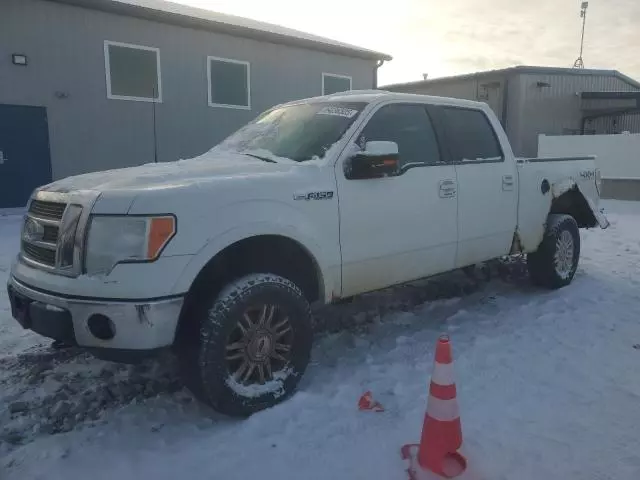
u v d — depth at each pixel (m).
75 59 12.15
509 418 3.06
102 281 2.78
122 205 2.82
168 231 2.82
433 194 4.25
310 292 3.75
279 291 3.23
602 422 3.02
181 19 13.36
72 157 12.40
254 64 15.27
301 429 3.00
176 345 3.13
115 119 12.91
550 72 20.94
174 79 13.79
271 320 3.24
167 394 3.50
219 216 3.01
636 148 14.35
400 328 4.66
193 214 2.92
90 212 2.86
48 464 2.73
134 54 13.05
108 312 2.76
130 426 3.11
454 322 4.76
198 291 3.14
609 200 14.39
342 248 3.67
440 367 2.56
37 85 11.73
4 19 11.16
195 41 14.02
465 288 5.86
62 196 3.10
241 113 15.18
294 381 3.35
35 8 11.49
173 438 2.97
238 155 4.10
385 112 4.13
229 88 14.91
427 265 4.30
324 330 4.64
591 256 7.39
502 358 3.92
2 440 2.96
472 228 4.62
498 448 2.76
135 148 13.34
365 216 3.78
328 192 3.56
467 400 3.28
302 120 4.23
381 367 3.81
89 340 2.84
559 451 2.74
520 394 3.36
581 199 6.04
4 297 5.45
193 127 14.30
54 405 3.33
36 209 3.30
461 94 22.75
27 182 11.88
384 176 3.82
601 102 21.56
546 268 5.58
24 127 11.69
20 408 3.28
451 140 4.58
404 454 2.72
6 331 4.57
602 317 4.80
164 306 2.80
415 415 3.11
